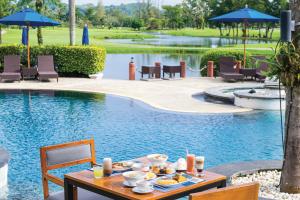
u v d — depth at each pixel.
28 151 10.24
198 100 17.02
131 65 22.98
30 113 14.55
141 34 90.62
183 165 5.30
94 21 111.69
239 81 22.20
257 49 41.53
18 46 23.55
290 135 6.40
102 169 5.08
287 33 5.96
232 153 10.14
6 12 41.53
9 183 8.05
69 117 13.97
